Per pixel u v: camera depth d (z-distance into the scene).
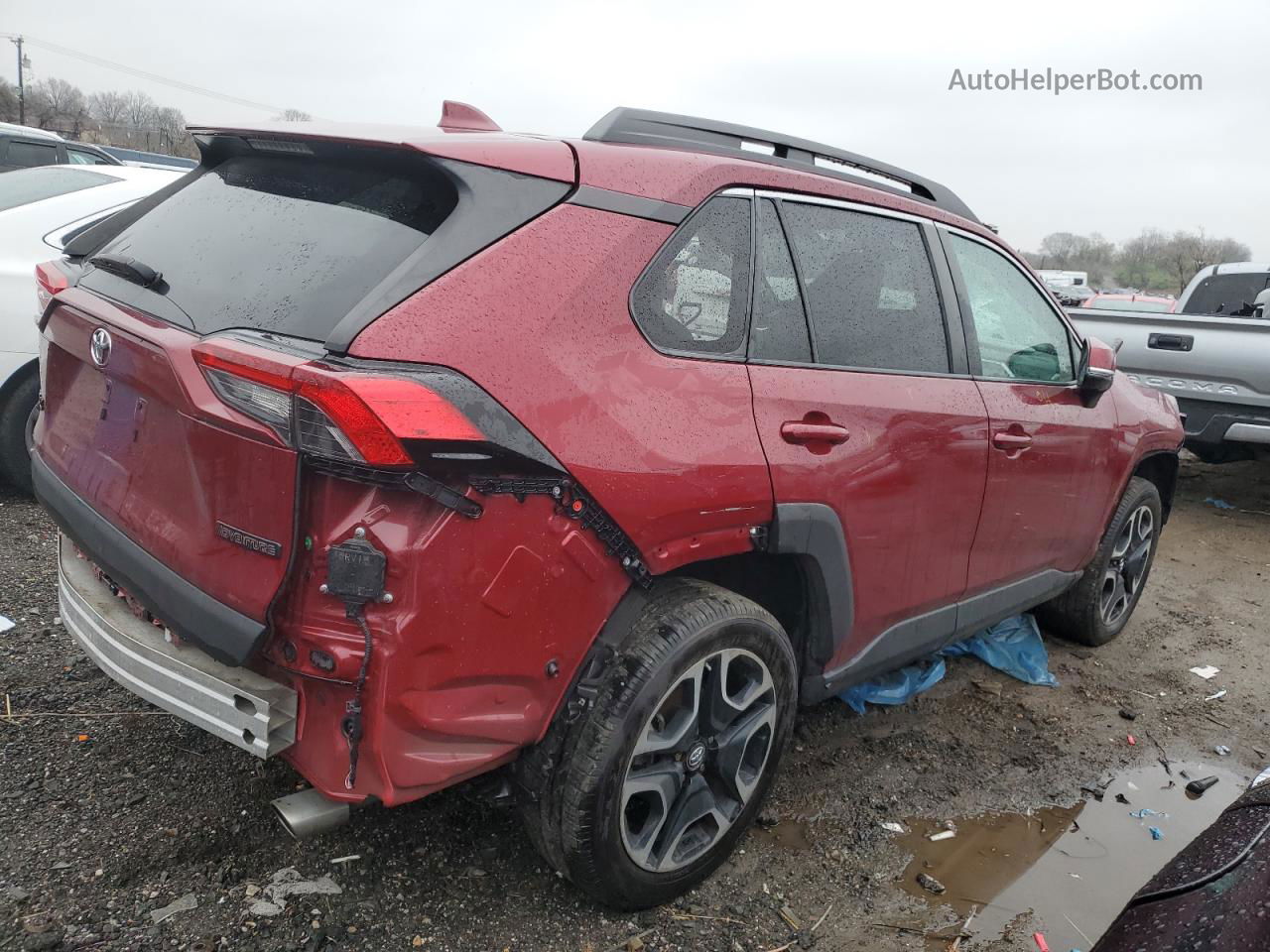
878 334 2.79
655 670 2.13
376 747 1.81
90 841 2.38
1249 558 6.12
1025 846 2.87
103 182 5.13
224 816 2.53
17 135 9.79
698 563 2.50
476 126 2.41
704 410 2.23
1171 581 5.57
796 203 2.61
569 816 2.10
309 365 1.70
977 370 3.17
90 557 2.25
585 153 2.17
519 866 2.46
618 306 2.11
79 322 2.27
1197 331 6.50
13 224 4.60
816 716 3.53
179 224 2.39
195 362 1.86
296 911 2.22
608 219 2.12
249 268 2.09
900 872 2.68
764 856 2.68
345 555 1.73
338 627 1.79
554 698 2.09
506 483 1.86
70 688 3.08
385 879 2.36
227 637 1.83
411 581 1.77
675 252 2.24
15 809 2.46
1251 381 6.23
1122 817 3.07
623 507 2.04
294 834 1.92
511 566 1.89
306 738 1.89
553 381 1.94
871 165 2.96
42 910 2.13
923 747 3.39
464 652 1.87
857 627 2.78
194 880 2.29
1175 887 1.57
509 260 1.95
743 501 2.29
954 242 3.20
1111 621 4.46
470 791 2.24
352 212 2.08
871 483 2.64
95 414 2.30
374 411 1.65
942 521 2.97
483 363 1.84
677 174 2.29
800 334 2.55
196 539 1.93
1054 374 3.67
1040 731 3.60
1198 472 8.64
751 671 2.46
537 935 2.24
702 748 2.36
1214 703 3.97
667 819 2.33
